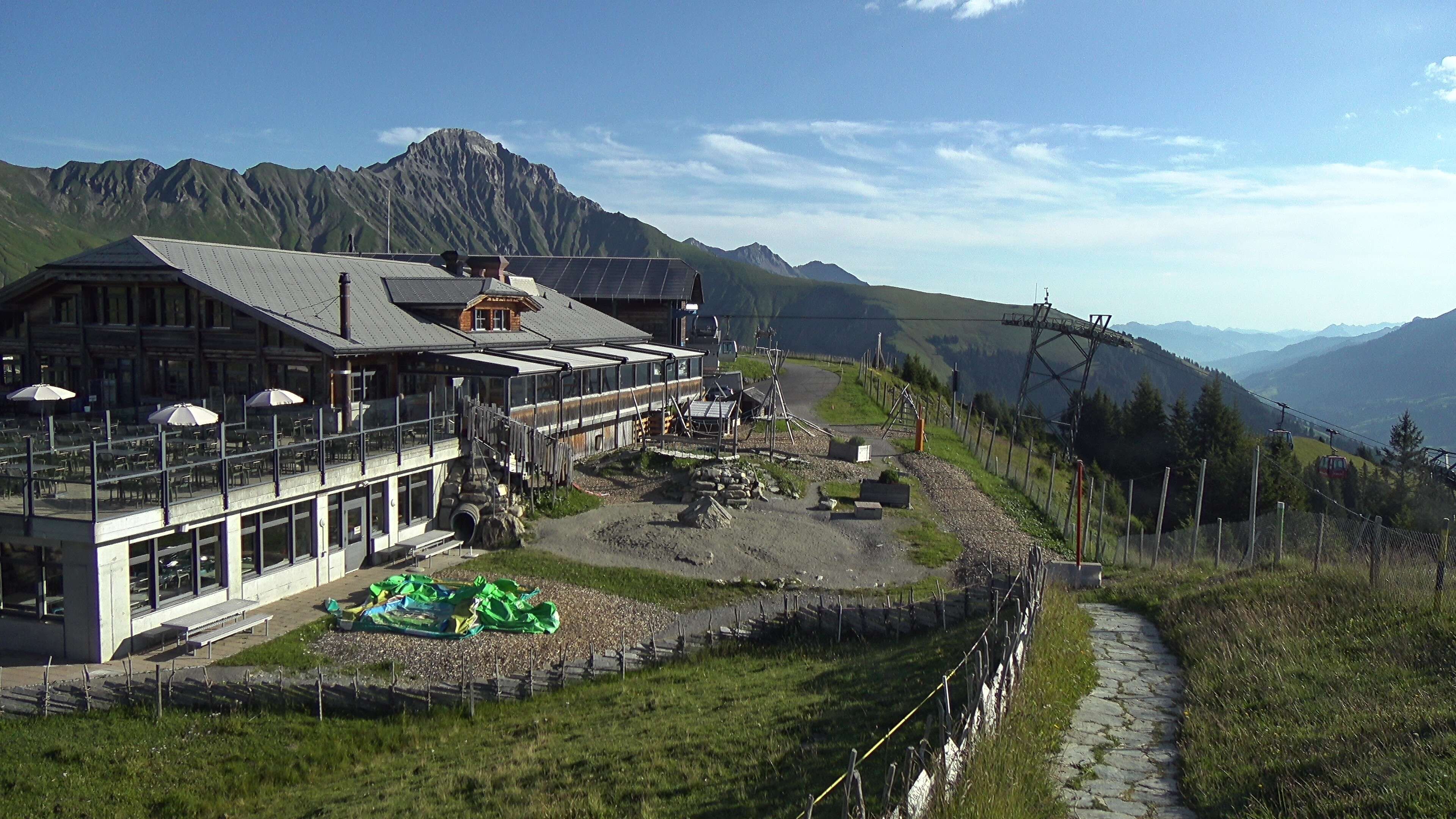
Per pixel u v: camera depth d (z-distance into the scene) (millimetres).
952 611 24641
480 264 50344
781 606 28016
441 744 18844
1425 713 12922
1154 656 19656
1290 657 16734
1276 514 30078
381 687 21266
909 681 17922
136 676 21016
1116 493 63844
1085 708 16016
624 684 21562
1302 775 11891
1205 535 34375
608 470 42906
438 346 37406
